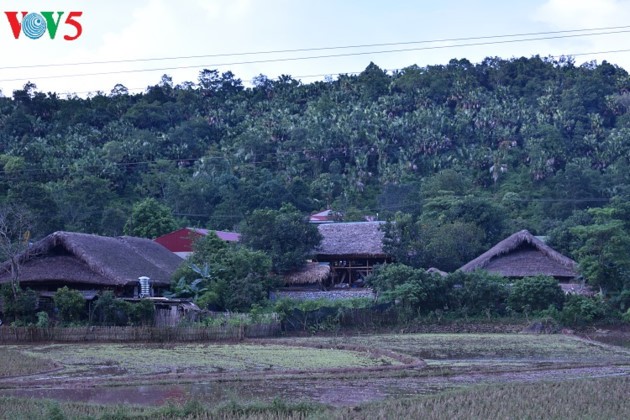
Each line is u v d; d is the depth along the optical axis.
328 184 98.38
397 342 38.59
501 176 99.50
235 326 40.50
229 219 83.19
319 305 48.25
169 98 130.25
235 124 121.69
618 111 119.81
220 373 26.41
